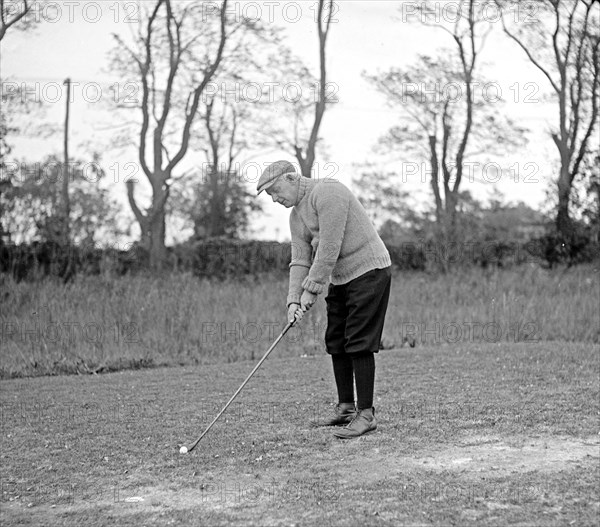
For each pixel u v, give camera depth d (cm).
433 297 1481
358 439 593
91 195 1917
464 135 2645
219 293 1381
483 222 2553
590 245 2130
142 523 438
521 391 770
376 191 2719
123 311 1220
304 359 1088
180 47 2488
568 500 458
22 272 1702
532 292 1538
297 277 619
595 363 946
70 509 465
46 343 1141
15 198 1762
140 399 786
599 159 2250
